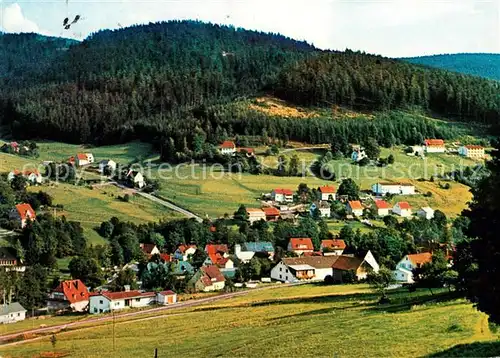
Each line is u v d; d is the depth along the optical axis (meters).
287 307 87.88
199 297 115.38
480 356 44.72
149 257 154.25
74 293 116.56
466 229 52.69
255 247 161.25
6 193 178.75
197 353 60.78
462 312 60.06
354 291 103.88
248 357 55.22
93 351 69.50
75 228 160.00
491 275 49.31
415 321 58.66
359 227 184.25
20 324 98.88
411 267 117.94
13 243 149.50
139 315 96.81
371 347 51.19
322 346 54.12
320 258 142.38
